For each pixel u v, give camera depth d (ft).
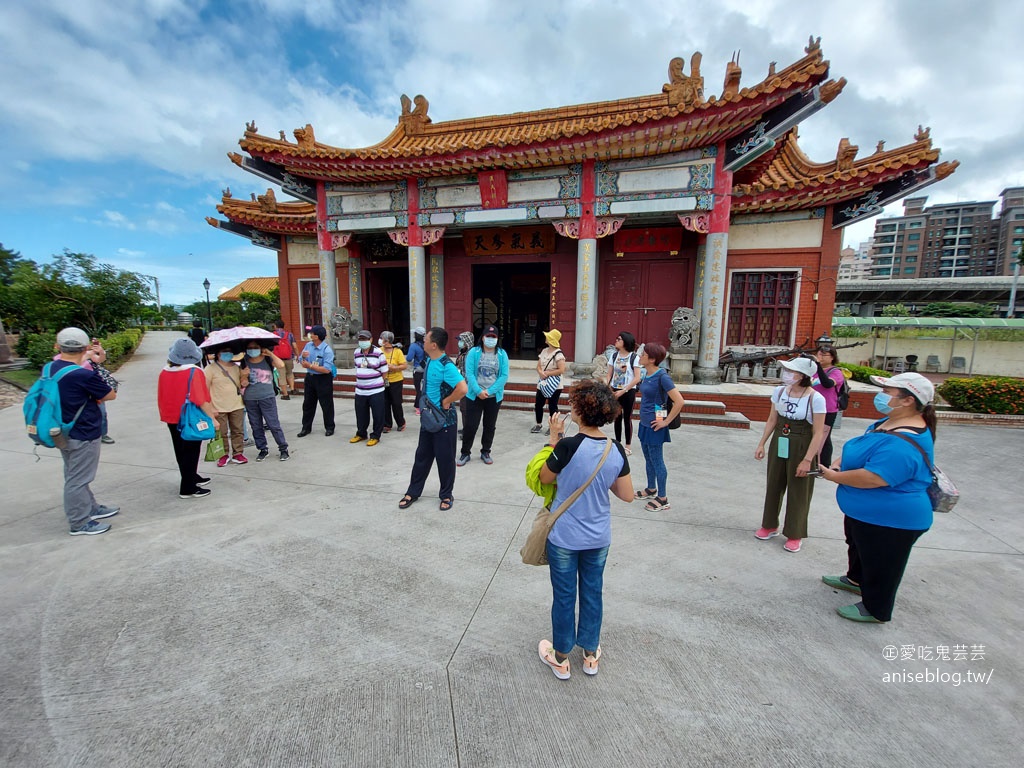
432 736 7.13
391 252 43.50
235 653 8.84
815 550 13.03
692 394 29.19
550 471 7.76
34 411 12.58
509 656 8.82
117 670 8.38
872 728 7.35
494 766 6.66
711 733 7.23
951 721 7.50
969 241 324.19
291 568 11.76
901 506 9.09
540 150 29.17
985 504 16.66
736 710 7.67
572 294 39.34
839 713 7.63
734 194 31.89
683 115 25.93
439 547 12.87
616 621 9.92
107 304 57.36
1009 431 27.91
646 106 36.04
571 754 6.85
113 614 9.92
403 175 33.32
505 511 15.28
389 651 8.92
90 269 57.16
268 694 7.89
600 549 7.89
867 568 9.65
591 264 31.86
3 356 51.42
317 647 9.01
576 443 7.84
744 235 34.94
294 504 15.74
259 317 130.72
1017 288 98.07
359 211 35.91
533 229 39.60
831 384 12.12
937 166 27.35
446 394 15.03
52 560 12.03
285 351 34.04
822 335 32.09
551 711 7.62
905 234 344.08
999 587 11.37
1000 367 66.33
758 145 26.55
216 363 19.34
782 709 7.70
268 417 20.27
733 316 36.06
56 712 7.49
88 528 13.43
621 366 21.01
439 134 41.75
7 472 18.88
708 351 31.17
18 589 10.78
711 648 9.11
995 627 9.86
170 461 20.31
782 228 34.22
